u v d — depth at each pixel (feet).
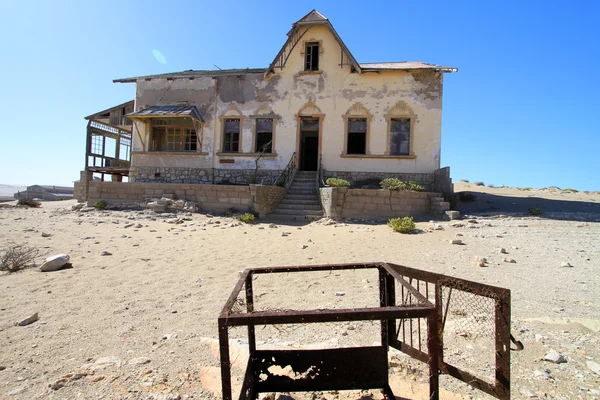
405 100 57.41
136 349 12.57
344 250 29.91
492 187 82.23
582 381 10.16
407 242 33.01
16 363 11.50
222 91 63.16
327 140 59.47
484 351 12.06
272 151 60.95
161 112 60.03
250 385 9.18
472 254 27.96
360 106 58.65
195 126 62.03
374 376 9.87
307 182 57.82
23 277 21.25
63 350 12.44
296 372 9.90
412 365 11.28
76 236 34.09
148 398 9.57
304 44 60.59
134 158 64.80
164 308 16.71
